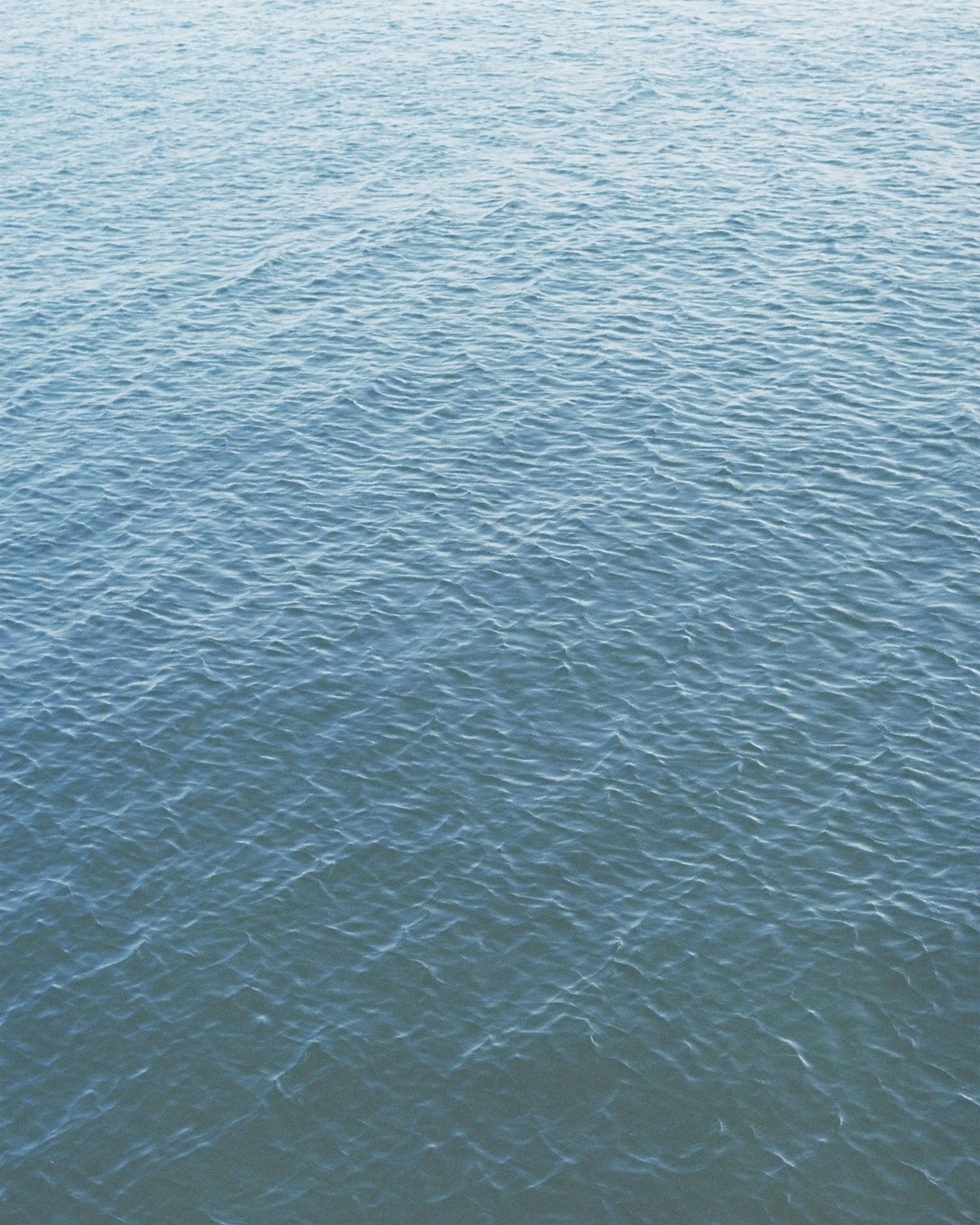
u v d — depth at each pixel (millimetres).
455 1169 35031
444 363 73250
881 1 133750
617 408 68875
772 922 41625
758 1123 36000
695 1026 38500
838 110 105438
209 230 89250
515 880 43250
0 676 52375
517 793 46562
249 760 48156
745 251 83750
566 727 49375
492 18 134125
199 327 77625
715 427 67000
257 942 41219
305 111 110000
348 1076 37281
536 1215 33969
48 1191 34625
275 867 43844
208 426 68500
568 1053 37812
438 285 81188
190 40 129875
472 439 66875
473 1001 39344
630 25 129875
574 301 78938
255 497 63094
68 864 44062
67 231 89562
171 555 59312
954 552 57906
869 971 40031
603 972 40156
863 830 44781
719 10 133500
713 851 44188
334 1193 34500
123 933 41625
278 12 138500
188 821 45625
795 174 94250
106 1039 38406
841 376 70750
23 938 41469
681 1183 34656
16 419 69500
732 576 56906
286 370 73125
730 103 107875
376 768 47719
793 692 50688
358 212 91000
